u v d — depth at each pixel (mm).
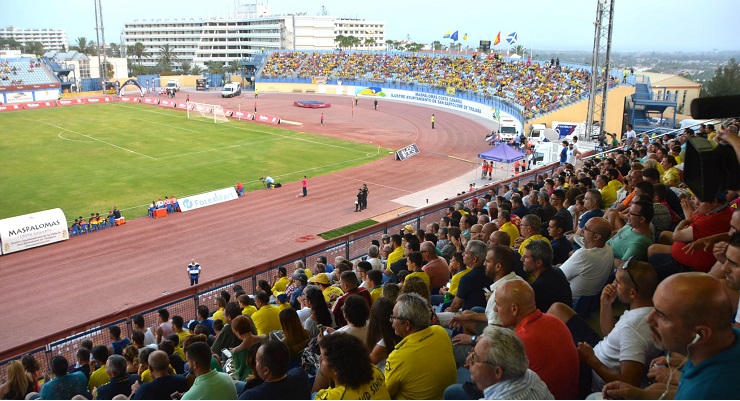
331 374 5613
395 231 25094
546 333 5715
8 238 34312
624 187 15266
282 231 38000
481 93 93188
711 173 4488
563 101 68688
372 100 112000
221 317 15258
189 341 10203
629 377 5629
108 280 30438
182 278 30609
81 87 126750
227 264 32406
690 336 3729
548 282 7605
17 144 65375
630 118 63344
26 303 27828
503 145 49156
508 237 9867
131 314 17547
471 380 5598
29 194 45594
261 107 100500
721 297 3674
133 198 45094
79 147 63969
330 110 97250
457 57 114125
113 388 9711
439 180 51781
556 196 15039
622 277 5895
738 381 3557
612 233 11078
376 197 46281
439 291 11625
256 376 7082
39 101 101000
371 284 11414
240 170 54562
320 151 63875
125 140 68188
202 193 46438
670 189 12422
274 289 18281
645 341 5695
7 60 109438
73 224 37938
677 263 8117
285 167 56062
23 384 10844
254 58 138125
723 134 4719
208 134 73000
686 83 64375
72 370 13547
